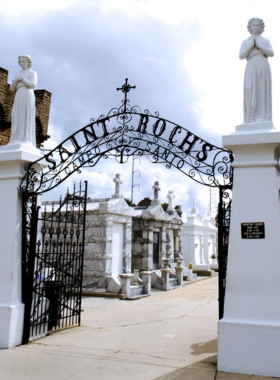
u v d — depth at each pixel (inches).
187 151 279.0
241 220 244.5
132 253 767.1
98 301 534.3
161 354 268.5
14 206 302.5
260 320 230.2
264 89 258.1
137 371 232.2
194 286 775.7
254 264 237.5
